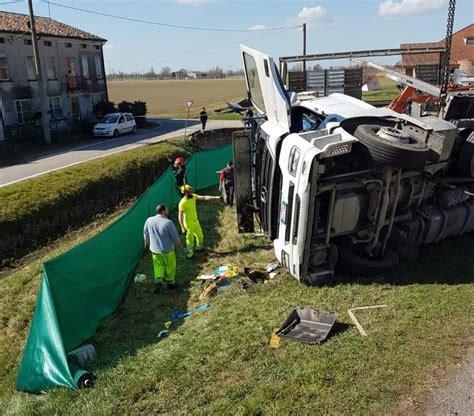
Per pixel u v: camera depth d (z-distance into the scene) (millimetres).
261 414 4594
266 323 6305
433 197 8039
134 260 9500
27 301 8383
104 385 5406
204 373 5367
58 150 25484
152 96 67625
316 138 6844
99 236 7578
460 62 44875
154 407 4926
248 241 10336
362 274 7297
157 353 6020
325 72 25594
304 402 4652
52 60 33750
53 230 12922
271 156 7797
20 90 30469
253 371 5262
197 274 8953
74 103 36281
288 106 7648
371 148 6582
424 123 7336
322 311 6301
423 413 4391
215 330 6371
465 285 6789
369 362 5156
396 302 6422
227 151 19203
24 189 13891
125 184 16594
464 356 5141
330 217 6969
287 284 7445
